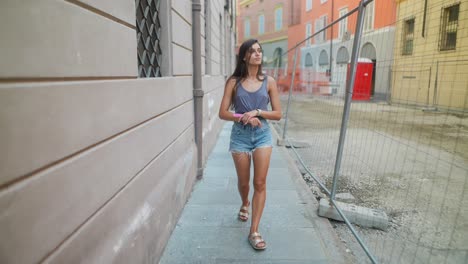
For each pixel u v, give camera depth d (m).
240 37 45.34
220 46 9.66
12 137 1.09
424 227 3.43
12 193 1.08
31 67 1.18
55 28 1.32
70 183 1.44
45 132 1.26
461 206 3.88
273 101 3.00
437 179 4.83
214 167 5.33
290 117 11.01
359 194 4.34
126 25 2.10
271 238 3.06
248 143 2.95
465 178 4.81
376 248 3.04
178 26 3.56
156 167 2.73
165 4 3.18
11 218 1.08
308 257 2.76
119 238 1.92
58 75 1.34
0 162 1.04
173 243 2.94
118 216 1.96
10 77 1.08
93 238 1.65
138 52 2.53
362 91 4.53
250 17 41.47
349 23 6.47
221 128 9.09
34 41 1.20
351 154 6.32
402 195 4.27
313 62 26.02
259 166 2.87
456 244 3.09
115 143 1.92
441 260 2.84
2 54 1.04
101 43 1.74
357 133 7.67
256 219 2.92
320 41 24.73
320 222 3.39
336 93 7.24
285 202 3.91
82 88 1.54
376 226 3.41
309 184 4.80
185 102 3.95
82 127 1.54
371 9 4.43
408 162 5.69
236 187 4.38
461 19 3.85
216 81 7.91
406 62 4.15
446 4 3.90
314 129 8.91
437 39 4.02
